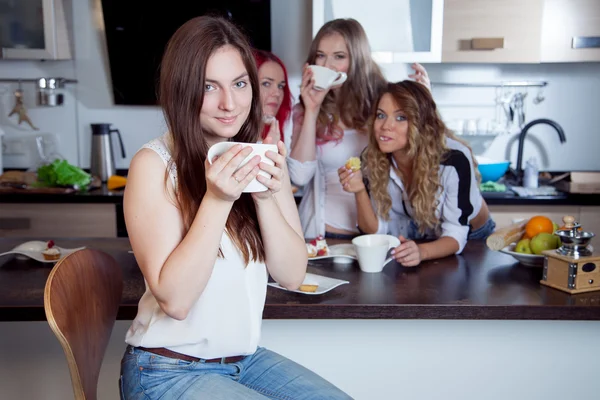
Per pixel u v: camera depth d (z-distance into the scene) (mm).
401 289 1790
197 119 1237
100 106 3963
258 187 1239
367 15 3311
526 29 3396
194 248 1178
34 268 1972
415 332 1838
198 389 1229
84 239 2379
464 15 3387
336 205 2717
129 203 1241
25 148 3979
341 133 2650
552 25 3426
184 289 1183
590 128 3951
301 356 1852
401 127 2176
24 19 3641
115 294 1497
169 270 1179
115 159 4020
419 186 2199
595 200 3365
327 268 2020
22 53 3668
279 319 1831
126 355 1327
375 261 1955
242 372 1348
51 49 3672
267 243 1340
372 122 2277
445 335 1838
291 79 3918
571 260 1740
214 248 1193
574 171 3893
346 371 1856
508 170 3902
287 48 3877
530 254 1981
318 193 2725
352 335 1840
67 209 3434
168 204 1241
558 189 3619
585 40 3414
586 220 3391
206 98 1231
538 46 3414
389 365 1853
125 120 3986
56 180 3508
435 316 1655
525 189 3568
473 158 2373
